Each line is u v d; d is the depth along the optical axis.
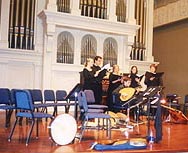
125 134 5.08
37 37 8.94
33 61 8.80
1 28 8.46
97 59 6.41
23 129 5.27
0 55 8.41
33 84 8.81
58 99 6.91
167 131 5.66
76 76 9.13
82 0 9.10
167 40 11.21
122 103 6.01
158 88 4.72
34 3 8.93
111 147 3.74
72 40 9.25
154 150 3.82
